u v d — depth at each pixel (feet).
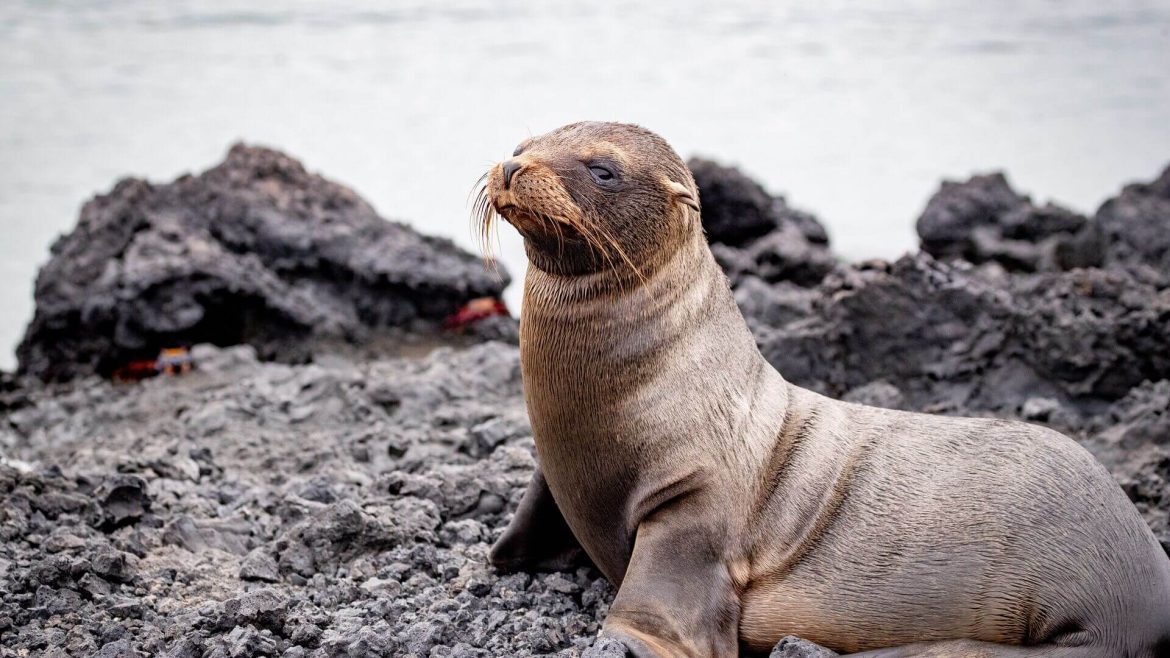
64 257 43.14
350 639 17.65
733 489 17.76
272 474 27.40
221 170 44.93
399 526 21.91
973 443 17.90
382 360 41.65
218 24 180.14
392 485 24.34
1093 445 27.27
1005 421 18.16
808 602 17.53
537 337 18.58
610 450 18.12
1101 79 138.21
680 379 18.03
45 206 84.07
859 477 18.03
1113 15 185.47
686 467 17.71
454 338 43.73
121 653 17.42
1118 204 46.60
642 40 176.65
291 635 18.20
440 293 44.24
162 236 41.91
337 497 24.16
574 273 18.34
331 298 43.73
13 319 62.03
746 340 19.12
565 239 17.89
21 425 35.40
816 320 33.35
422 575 20.81
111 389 37.60
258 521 23.61
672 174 18.63
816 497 17.98
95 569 20.03
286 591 20.31
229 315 41.34
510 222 18.02
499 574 21.16
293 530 21.59
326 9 198.59
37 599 19.19
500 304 44.96
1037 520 16.76
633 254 18.08
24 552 21.09
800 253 44.98
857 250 79.66
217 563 21.54
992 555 16.85
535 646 18.28
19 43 156.15
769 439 18.31
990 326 32.30
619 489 18.25
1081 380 31.32
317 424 31.17
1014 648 16.20
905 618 17.22
